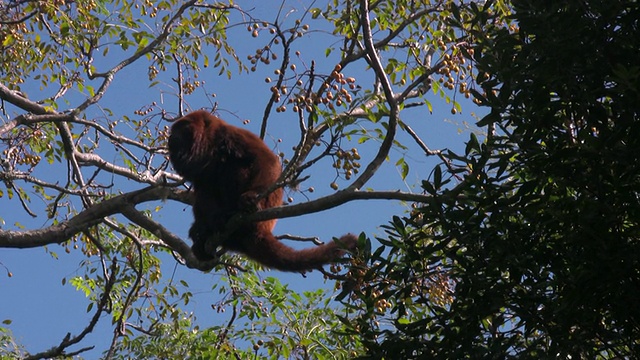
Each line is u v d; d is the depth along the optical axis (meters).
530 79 8.82
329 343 15.33
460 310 8.86
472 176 8.84
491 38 9.59
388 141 11.34
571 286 8.24
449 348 8.75
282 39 11.62
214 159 14.24
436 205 8.84
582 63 8.40
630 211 7.98
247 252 14.15
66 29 16.53
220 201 14.23
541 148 8.54
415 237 9.34
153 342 16.77
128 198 15.72
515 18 8.62
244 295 15.92
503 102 8.88
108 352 15.21
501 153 9.25
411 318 11.51
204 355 15.56
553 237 8.71
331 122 11.41
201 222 14.38
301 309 15.66
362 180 11.14
